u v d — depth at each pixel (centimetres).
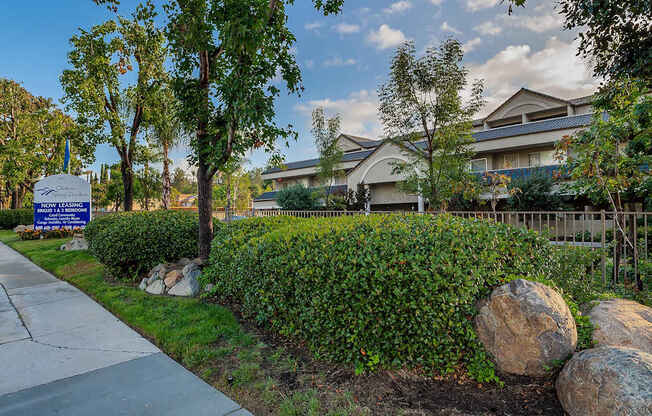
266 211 1522
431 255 308
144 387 306
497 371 298
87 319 495
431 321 296
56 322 482
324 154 2089
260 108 584
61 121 2534
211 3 627
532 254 375
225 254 540
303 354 364
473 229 368
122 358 366
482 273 321
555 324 283
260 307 425
